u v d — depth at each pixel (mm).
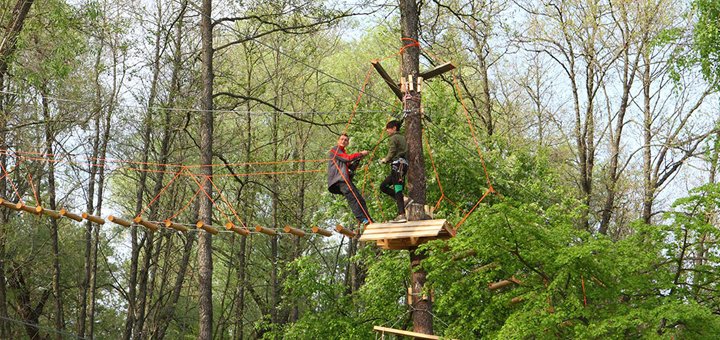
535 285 16047
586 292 15641
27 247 31906
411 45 17562
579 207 20938
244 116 33969
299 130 34938
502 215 15383
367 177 24047
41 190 32625
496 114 33469
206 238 24875
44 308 35688
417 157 16891
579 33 29188
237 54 35625
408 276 22266
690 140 28375
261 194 35656
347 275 35000
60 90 26500
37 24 22766
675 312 14023
